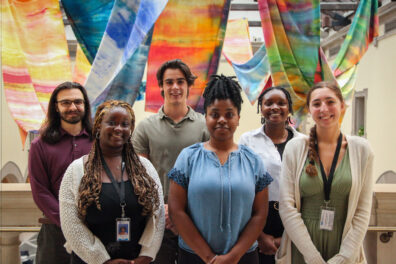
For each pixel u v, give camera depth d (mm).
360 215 1937
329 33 11891
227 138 1839
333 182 1941
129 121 1861
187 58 3004
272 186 2352
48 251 2320
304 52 3049
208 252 1733
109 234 1772
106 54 2619
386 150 8734
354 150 1976
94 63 2600
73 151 2277
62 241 2322
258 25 11023
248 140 2516
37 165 2215
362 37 4355
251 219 1821
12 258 3172
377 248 3137
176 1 2902
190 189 1783
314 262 1884
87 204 1701
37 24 3266
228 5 2936
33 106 3627
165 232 2385
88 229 1759
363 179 1948
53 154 2238
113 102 1891
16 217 3031
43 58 3264
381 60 8977
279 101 2455
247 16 11305
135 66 2738
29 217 3033
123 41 2648
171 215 1831
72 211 1740
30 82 3594
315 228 1967
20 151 8320
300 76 3090
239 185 1754
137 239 1834
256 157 1886
